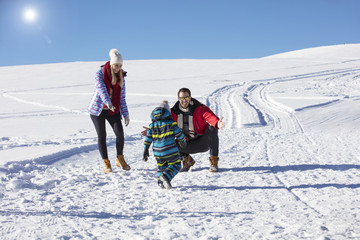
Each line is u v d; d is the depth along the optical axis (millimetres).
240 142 8969
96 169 5801
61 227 3066
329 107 15852
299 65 42125
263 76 32156
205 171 5559
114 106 5738
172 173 4504
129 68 43625
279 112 15617
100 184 4828
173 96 21531
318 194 4070
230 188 4477
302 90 22875
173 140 4691
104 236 2848
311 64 43094
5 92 28609
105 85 5539
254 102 19109
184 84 27953
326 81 27969
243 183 4750
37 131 11344
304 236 2734
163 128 4664
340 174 5121
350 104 16500
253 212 3438
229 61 49656
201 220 3207
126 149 8008
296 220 3129
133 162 6520
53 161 6414
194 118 5340
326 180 4758
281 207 3574
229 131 11211
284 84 26719
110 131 10891
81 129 11633
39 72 44656
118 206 3734
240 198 3984
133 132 10953
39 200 3975
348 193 4043
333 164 5969
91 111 5617
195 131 5426
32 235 2875
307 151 7484
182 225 3068
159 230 2969
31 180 4926
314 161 6316
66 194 4262
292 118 13742
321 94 20234
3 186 4574
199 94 21969
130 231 2951
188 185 4711
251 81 28781
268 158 6746
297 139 9359
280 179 4941
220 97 21266
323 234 2736
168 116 4699
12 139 9672
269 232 2840
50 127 12250
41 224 3145
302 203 3723
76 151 7441
